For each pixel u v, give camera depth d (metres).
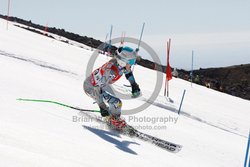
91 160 3.07
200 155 5.58
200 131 7.78
